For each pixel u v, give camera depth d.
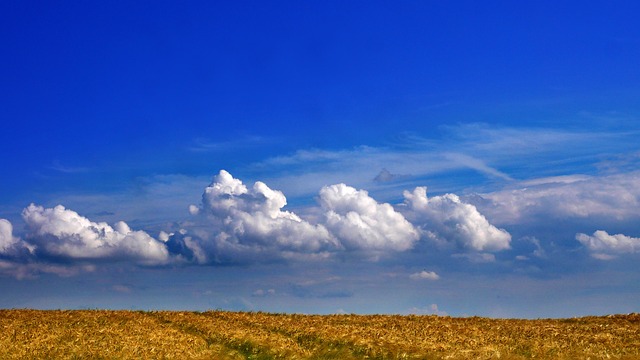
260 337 39.69
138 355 35.59
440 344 37.28
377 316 50.28
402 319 48.44
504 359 34.06
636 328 44.69
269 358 35.72
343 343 37.88
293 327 43.41
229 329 43.00
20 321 45.47
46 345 37.44
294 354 35.94
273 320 47.16
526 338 40.25
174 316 49.16
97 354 35.59
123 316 48.75
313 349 37.22
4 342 37.91
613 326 45.59
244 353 37.16
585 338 40.19
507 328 44.50
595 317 50.34
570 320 49.38
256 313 51.25
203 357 35.75
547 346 37.34
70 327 43.22
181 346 37.97
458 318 49.75
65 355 35.22
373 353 35.56
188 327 44.47
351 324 45.34
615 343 38.50
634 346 37.56
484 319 49.44
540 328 44.53
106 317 48.06
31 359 34.31
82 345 37.56
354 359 34.97
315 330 41.81
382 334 40.47
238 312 51.56
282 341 38.78
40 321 45.53
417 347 36.25
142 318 48.09
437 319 48.88
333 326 43.91
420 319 48.62
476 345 37.50
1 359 34.25
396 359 34.41
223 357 35.97
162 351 36.59
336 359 35.16
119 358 34.88
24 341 38.38
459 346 37.06
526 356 35.09
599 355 35.09
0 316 47.84
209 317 48.69
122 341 38.69
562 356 34.91
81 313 50.09
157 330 42.69
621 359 34.31
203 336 41.50
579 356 34.94
